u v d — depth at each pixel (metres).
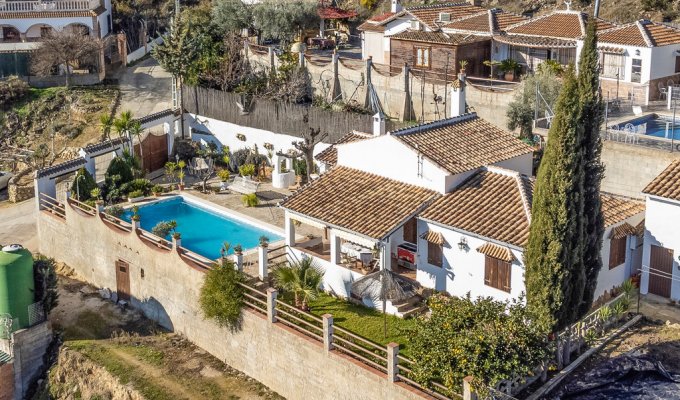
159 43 85.50
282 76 63.91
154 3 92.38
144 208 54.34
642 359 33.28
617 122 51.22
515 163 44.06
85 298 47.09
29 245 53.66
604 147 46.56
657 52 55.44
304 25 77.38
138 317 44.94
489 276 37.59
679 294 38.16
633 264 39.81
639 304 38.25
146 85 75.50
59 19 80.38
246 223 51.34
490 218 38.19
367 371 33.38
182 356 40.84
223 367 39.91
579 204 32.34
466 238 38.06
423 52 62.81
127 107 71.12
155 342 42.31
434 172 40.88
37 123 70.88
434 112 58.47
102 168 61.25
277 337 37.19
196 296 41.38
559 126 31.81
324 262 41.72
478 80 61.22
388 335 37.12
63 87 74.88
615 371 32.91
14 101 73.31
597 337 35.53
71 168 54.81
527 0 84.81
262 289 41.06
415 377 31.77
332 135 57.53
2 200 61.62
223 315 39.03
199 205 54.62
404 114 59.66
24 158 66.75
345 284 40.91
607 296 38.66
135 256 45.03
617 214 38.66
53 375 41.16
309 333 36.34
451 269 38.97
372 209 40.94
